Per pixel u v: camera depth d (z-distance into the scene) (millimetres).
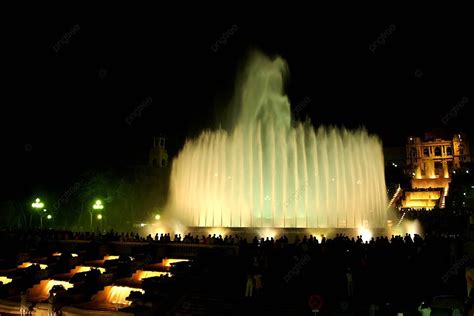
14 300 27016
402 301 21375
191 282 24656
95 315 22812
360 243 28297
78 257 33000
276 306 21172
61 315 24266
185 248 31922
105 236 38094
